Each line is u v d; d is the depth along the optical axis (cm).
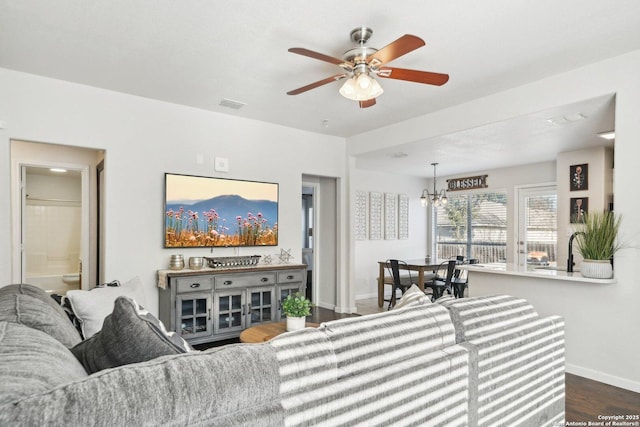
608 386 303
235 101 411
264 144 488
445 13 241
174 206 416
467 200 763
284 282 455
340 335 127
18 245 456
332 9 238
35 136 343
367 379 120
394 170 732
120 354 109
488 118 388
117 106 386
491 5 233
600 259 313
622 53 296
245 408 92
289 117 468
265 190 484
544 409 200
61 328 150
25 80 339
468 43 280
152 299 403
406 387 130
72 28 263
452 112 423
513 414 179
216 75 343
